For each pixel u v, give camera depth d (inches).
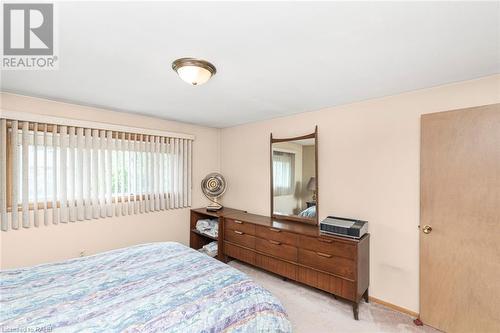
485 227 69.8
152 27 48.8
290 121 125.4
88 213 107.0
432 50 58.4
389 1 41.0
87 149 106.7
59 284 58.4
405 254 88.5
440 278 77.9
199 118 134.3
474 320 71.3
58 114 100.7
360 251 86.0
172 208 138.6
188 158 146.3
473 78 75.5
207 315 47.8
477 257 71.0
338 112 107.1
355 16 45.2
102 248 112.3
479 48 57.2
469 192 72.6
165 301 50.8
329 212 109.0
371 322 82.7
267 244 110.8
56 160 99.0
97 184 109.7
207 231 140.7
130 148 121.0
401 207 89.6
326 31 50.3
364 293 95.0
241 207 150.3
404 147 89.2
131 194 121.4
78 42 54.6
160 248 84.7
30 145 93.7
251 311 52.4
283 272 104.6
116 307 48.5
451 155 76.0
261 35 51.8
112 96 94.7
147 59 63.3
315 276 94.1
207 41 54.4
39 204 95.6
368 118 98.1
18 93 90.7
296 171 120.2
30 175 93.6
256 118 133.5
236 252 124.7
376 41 54.3
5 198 88.1
